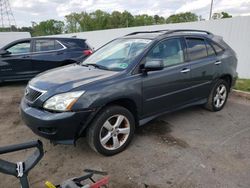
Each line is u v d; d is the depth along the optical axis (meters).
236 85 6.98
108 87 3.27
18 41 7.79
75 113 3.04
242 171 3.06
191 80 4.39
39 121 3.06
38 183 2.88
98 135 3.27
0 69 7.59
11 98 6.53
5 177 3.00
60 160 3.35
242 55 8.00
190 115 4.96
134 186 2.80
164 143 3.79
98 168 3.14
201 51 4.69
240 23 7.87
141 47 3.93
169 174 3.01
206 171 3.06
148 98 3.76
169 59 4.11
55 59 7.99
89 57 4.62
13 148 1.61
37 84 3.43
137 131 4.21
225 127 4.39
